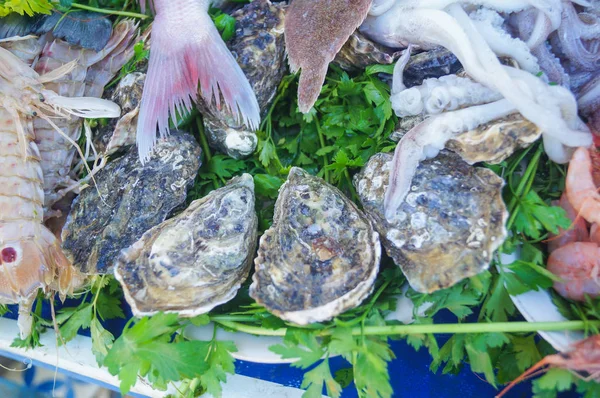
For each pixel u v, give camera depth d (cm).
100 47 47
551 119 36
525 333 38
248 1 47
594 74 41
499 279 36
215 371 38
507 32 41
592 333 34
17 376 55
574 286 36
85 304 44
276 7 45
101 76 48
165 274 39
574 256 36
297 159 45
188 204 44
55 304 48
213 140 45
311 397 36
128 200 42
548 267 38
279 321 38
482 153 37
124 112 45
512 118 37
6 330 48
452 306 37
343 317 37
